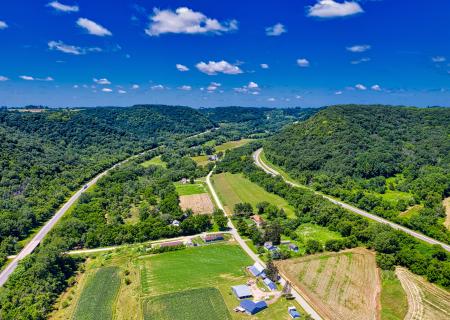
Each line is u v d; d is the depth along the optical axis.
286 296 126.44
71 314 122.81
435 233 173.75
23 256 161.00
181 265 153.75
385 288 131.50
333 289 131.50
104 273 149.88
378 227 167.50
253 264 153.62
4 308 120.88
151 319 116.69
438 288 130.62
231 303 124.69
